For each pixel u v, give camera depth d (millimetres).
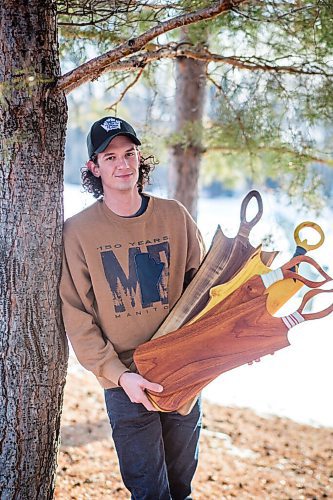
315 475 3980
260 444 4434
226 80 3717
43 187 2438
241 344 2479
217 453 4184
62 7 2842
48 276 2486
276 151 4082
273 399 5383
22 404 2516
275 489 3723
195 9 2699
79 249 2506
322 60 3225
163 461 2570
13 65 2334
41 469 2602
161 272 2562
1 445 2531
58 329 2555
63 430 4172
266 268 2500
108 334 2543
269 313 2482
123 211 2525
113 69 2719
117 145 2471
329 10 2613
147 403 2408
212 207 15016
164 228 2576
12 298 2455
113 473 3658
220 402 5254
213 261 2568
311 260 2467
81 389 5016
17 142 2369
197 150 5035
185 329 2488
